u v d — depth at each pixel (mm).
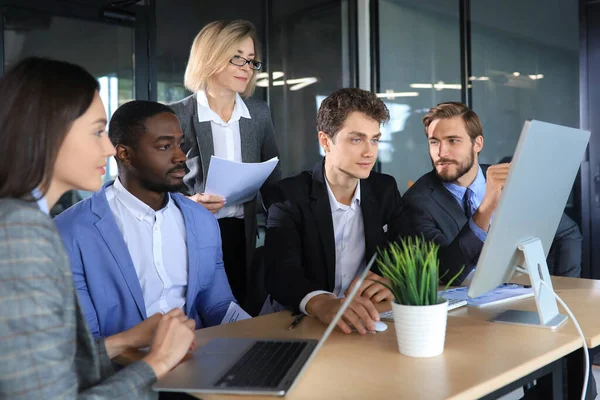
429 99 4871
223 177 2449
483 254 1419
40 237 1047
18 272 1015
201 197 2492
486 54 4406
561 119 3996
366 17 5312
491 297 1853
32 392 1010
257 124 3047
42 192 1124
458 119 2500
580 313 1647
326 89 5266
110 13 3986
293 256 2037
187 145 2895
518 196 1423
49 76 1126
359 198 2158
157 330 1278
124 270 1769
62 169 1165
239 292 3018
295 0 5004
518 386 1253
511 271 1575
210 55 2803
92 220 1767
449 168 2510
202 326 1989
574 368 1451
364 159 2016
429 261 1320
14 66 1142
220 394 1129
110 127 1864
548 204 1619
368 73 5332
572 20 3900
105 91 4023
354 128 1992
